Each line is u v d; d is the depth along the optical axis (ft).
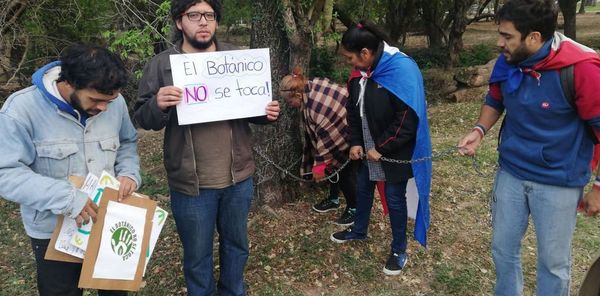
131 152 7.13
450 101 30.55
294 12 11.53
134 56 12.94
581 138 6.82
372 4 25.00
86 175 6.29
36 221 6.25
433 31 43.78
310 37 11.87
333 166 11.83
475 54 39.93
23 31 18.49
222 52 7.06
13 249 12.17
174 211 7.86
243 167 7.88
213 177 7.60
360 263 10.84
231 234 8.35
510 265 7.97
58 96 5.86
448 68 36.01
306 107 11.37
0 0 17.42
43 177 5.77
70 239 6.19
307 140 12.45
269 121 7.81
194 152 7.41
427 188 9.59
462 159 17.90
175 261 10.96
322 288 10.04
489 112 8.02
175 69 6.89
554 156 6.94
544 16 6.28
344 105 11.30
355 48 9.05
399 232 10.25
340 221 12.46
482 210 13.61
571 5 45.55
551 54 6.49
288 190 13.51
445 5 40.98
